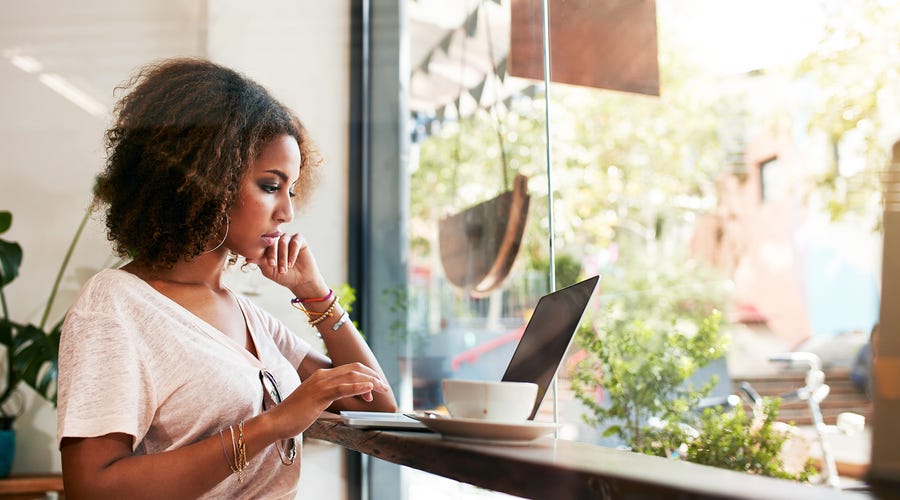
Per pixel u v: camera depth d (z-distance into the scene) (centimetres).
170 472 93
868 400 130
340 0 314
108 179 116
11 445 253
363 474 285
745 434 144
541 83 211
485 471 69
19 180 278
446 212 281
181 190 109
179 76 116
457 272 275
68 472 93
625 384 183
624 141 409
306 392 97
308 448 281
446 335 280
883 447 66
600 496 58
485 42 254
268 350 121
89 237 283
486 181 259
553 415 151
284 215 120
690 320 378
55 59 284
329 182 306
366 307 308
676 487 52
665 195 408
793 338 269
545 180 236
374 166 311
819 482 129
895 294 69
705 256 389
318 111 308
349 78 313
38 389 249
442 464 76
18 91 280
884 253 72
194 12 300
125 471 92
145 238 109
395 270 304
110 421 93
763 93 321
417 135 301
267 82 300
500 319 255
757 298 330
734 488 52
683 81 371
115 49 290
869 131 171
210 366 104
